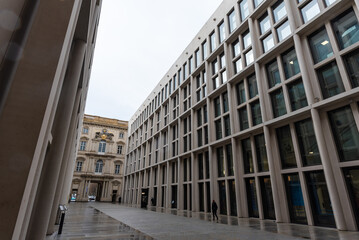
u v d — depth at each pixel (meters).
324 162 10.20
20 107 1.63
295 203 11.88
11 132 1.56
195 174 21.55
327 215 10.20
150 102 38.91
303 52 12.70
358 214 9.12
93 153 46.84
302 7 13.48
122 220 12.79
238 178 15.75
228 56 19.31
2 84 1.55
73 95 6.00
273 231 8.77
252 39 16.33
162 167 29.83
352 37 10.71
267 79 15.16
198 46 25.09
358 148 9.66
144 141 37.06
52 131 5.77
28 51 1.80
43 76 1.78
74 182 43.81
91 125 49.41
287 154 12.94
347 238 7.13
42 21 1.95
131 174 41.22
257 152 15.15
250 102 16.28
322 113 11.18
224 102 19.55
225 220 13.08
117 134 51.22
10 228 1.39
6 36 1.50
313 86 11.79
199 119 23.27
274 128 13.94
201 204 20.38
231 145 17.64
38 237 5.01
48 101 1.73
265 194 13.90
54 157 5.61
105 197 45.56
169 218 14.12
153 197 30.67
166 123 31.08
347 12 11.09
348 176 9.75
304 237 7.37
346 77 10.39
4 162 1.49
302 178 11.48
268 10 15.68
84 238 7.09
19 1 1.67
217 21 21.86
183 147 25.39
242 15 18.77
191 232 8.54
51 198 5.43
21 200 1.46
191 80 25.00
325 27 11.95
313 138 11.63
